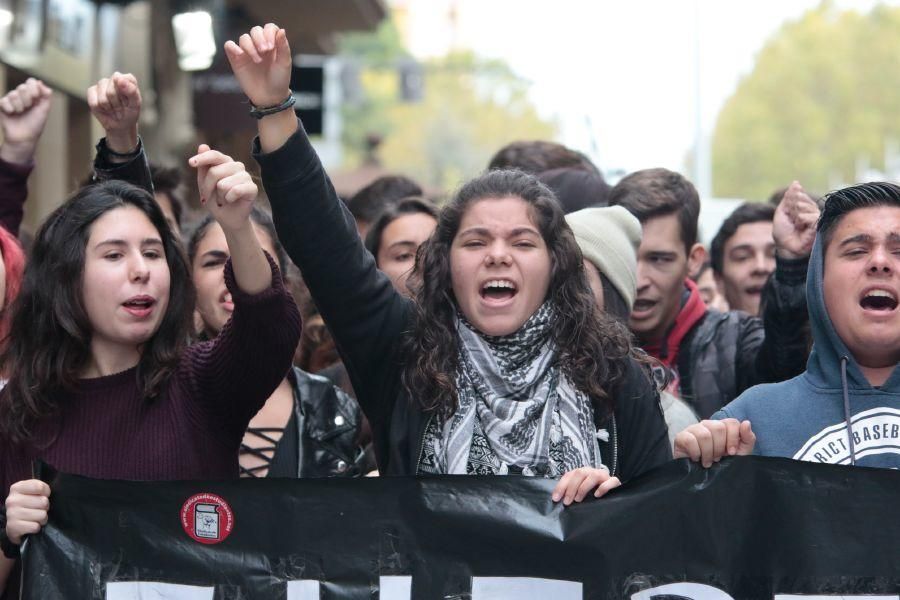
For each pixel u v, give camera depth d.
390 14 26.80
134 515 4.27
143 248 4.53
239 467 4.97
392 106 99.06
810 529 4.12
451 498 4.23
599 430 4.56
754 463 4.14
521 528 4.19
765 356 5.53
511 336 4.59
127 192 4.59
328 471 5.45
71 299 4.48
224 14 20.58
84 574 4.24
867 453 4.39
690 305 6.44
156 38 18.92
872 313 4.38
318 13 23.64
